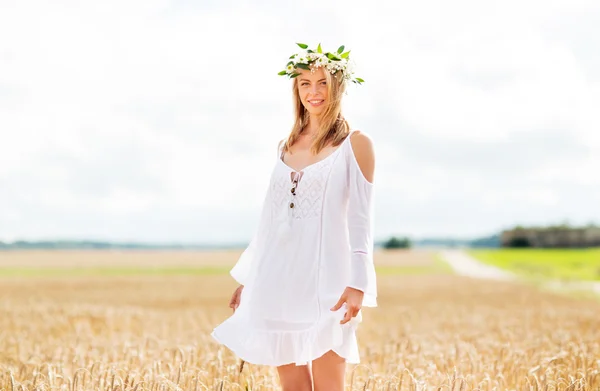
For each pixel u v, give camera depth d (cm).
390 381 506
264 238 421
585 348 752
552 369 595
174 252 12125
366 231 381
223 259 8175
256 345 389
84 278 3725
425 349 790
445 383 534
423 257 9281
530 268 5747
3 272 4756
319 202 389
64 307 1541
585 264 6506
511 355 680
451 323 1251
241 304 418
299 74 404
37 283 3094
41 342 895
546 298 2208
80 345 834
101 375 534
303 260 387
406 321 1299
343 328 372
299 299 384
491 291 2603
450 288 2809
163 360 637
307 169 396
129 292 2509
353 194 386
